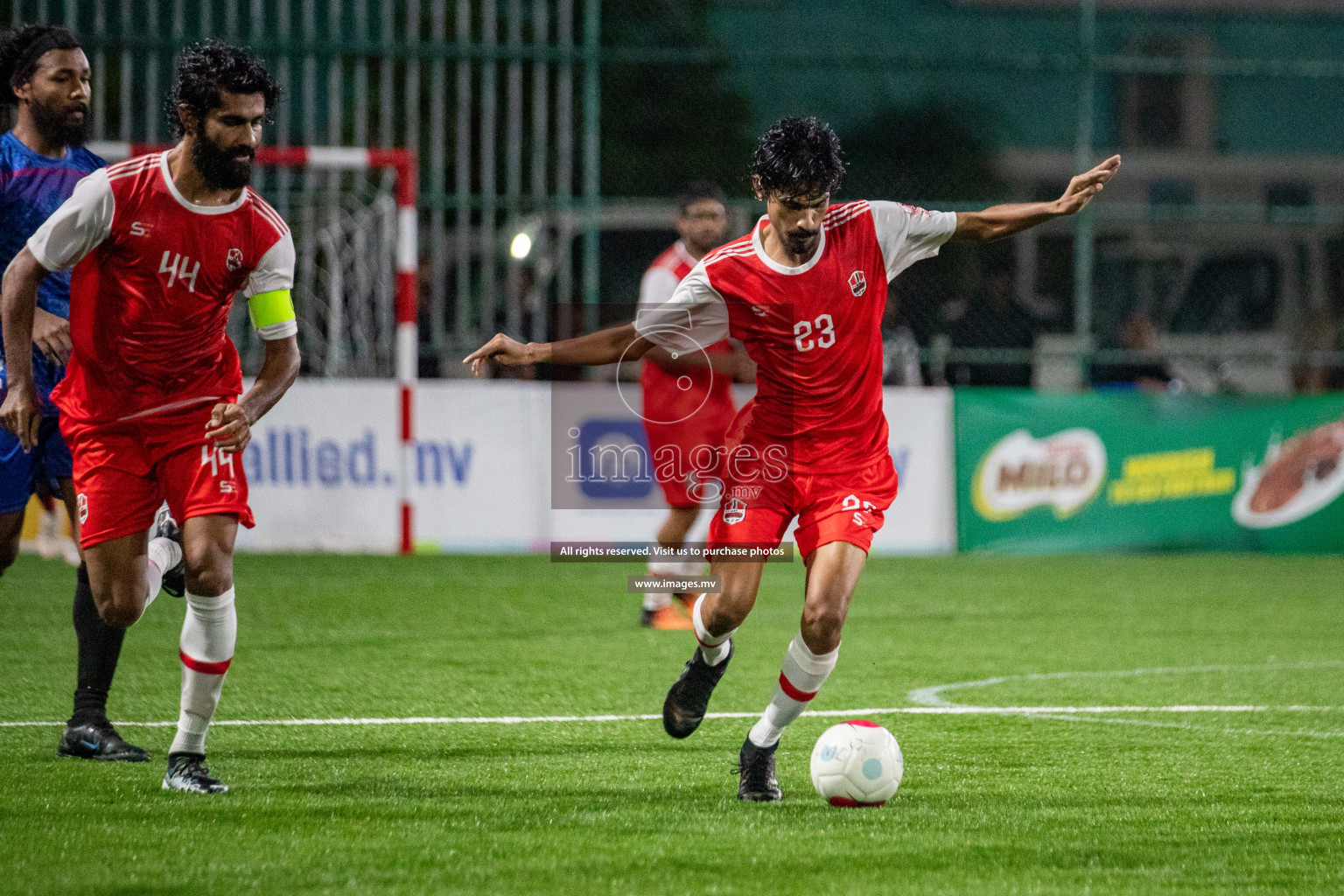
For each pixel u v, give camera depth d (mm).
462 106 37156
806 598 13578
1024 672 21906
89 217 13141
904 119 52719
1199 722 18156
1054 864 11648
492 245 37594
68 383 14117
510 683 20359
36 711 17797
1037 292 47906
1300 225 50062
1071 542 38375
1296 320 49531
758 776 13898
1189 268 49438
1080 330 39688
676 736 15047
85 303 13586
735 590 13969
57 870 11164
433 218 37500
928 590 31672
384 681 20406
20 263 13391
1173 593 31516
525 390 36625
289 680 20344
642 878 11078
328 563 33906
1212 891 11016
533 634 24969
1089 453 38469
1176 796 14102
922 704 19266
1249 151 56688
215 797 13562
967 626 26734
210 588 13422
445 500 36156
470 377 38062
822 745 13680
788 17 51188
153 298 13445
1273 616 28375
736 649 23922
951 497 38031
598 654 22922
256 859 11508
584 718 17984
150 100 36219
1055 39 54844
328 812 13070
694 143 43406
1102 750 16391
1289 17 47250
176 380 13859
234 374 14516
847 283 14039
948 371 41312
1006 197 54250
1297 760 15891
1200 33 56281
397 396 35875
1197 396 38781
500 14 42375
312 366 37438
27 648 22219
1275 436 39156
